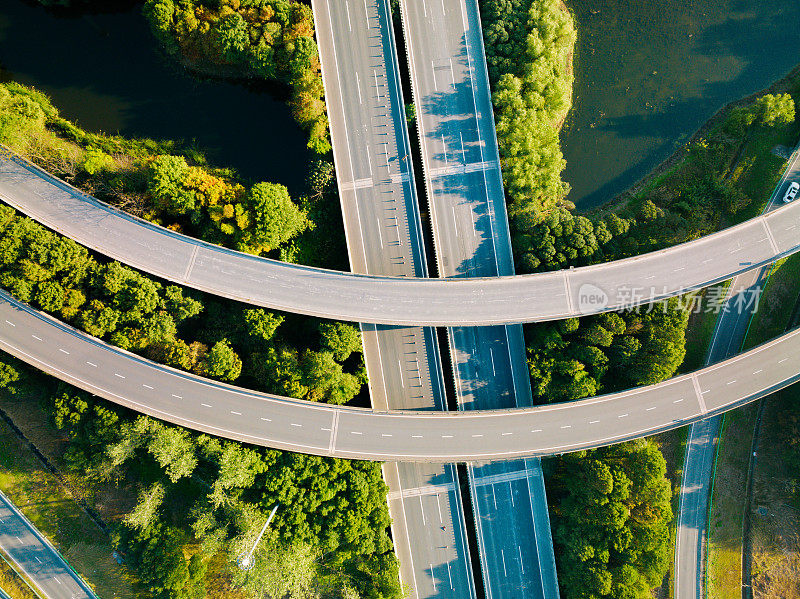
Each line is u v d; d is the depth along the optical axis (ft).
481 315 323.37
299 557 296.92
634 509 331.16
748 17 360.89
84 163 310.65
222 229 310.65
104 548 325.01
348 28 328.08
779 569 355.15
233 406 314.35
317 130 323.98
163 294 315.17
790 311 358.84
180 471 294.05
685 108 359.87
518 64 334.65
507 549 336.08
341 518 305.94
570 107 355.56
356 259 331.77
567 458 337.11
